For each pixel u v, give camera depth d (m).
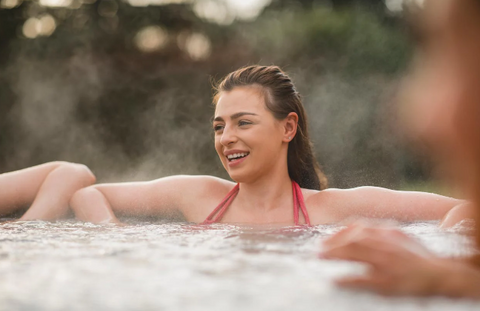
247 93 2.65
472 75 0.74
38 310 0.76
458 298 0.81
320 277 0.94
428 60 0.77
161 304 0.78
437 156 0.82
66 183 2.96
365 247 0.94
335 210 2.63
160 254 1.24
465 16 0.74
